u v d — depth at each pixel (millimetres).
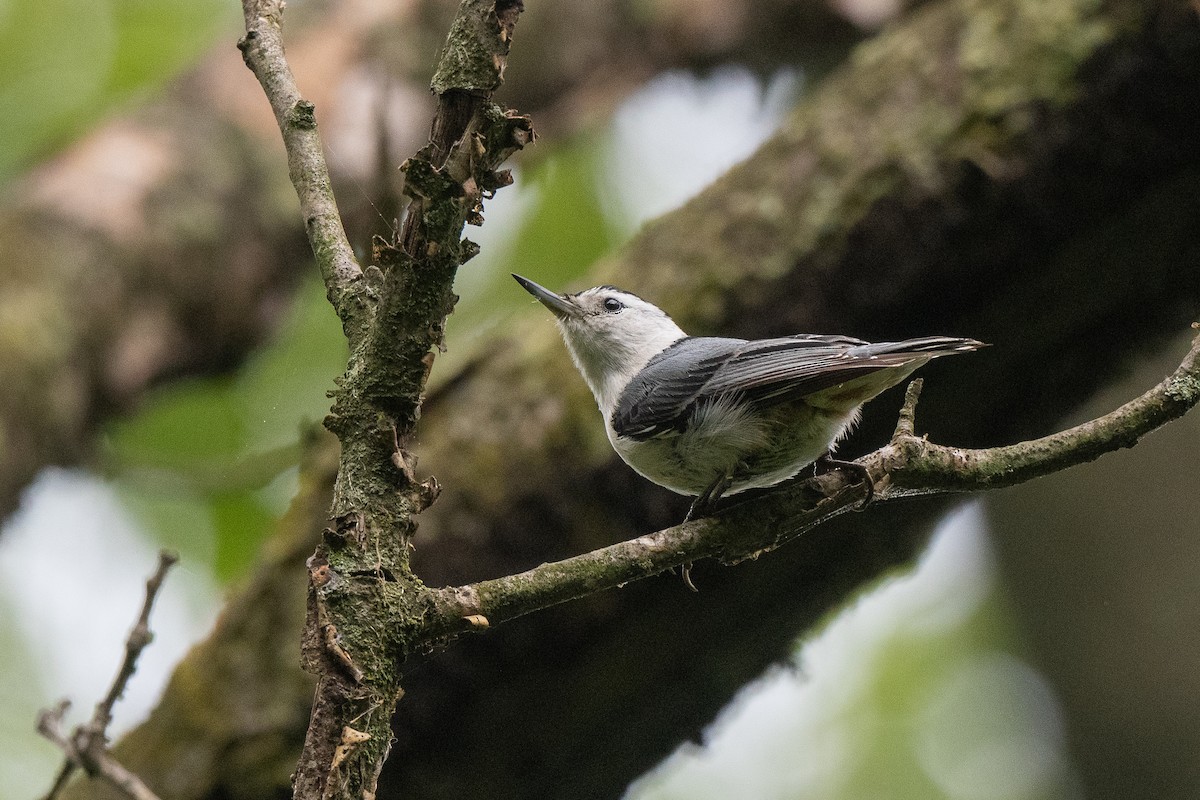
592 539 9281
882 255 9312
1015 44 9359
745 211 9656
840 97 9922
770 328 9461
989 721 15328
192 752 8992
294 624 9156
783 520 5723
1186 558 12352
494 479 9242
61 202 12117
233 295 12617
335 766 4250
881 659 16047
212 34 14492
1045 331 9406
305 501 9508
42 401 11281
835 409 7250
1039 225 9188
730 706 9844
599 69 13656
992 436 9562
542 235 15078
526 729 9164
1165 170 9062
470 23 4449
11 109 14281
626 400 7852
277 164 12984
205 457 14172
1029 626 13102
